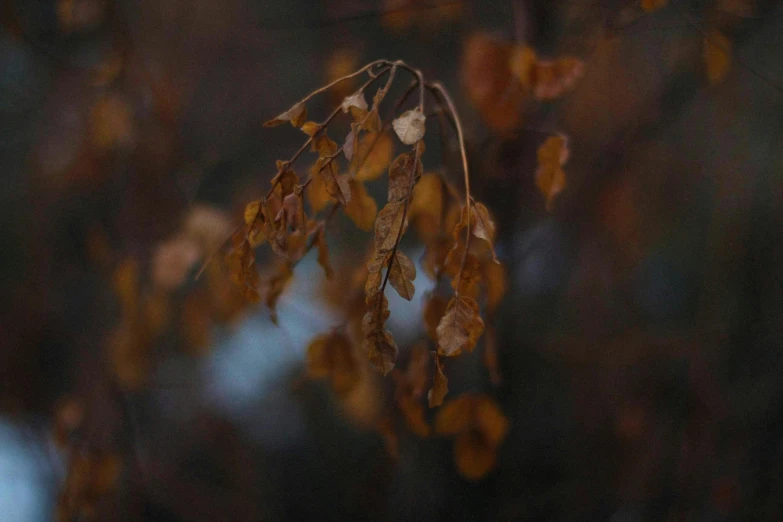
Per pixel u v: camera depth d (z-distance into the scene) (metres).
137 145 1.54
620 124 1.39
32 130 1.84
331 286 1.44
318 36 1.67
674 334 1.66
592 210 1.46
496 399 1.36
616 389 1.67
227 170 1.76
